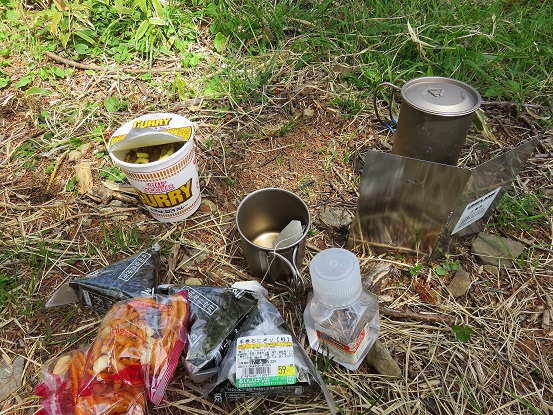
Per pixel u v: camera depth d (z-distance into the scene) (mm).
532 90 679
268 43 767
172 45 760
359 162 605
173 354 383
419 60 706
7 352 434
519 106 649
